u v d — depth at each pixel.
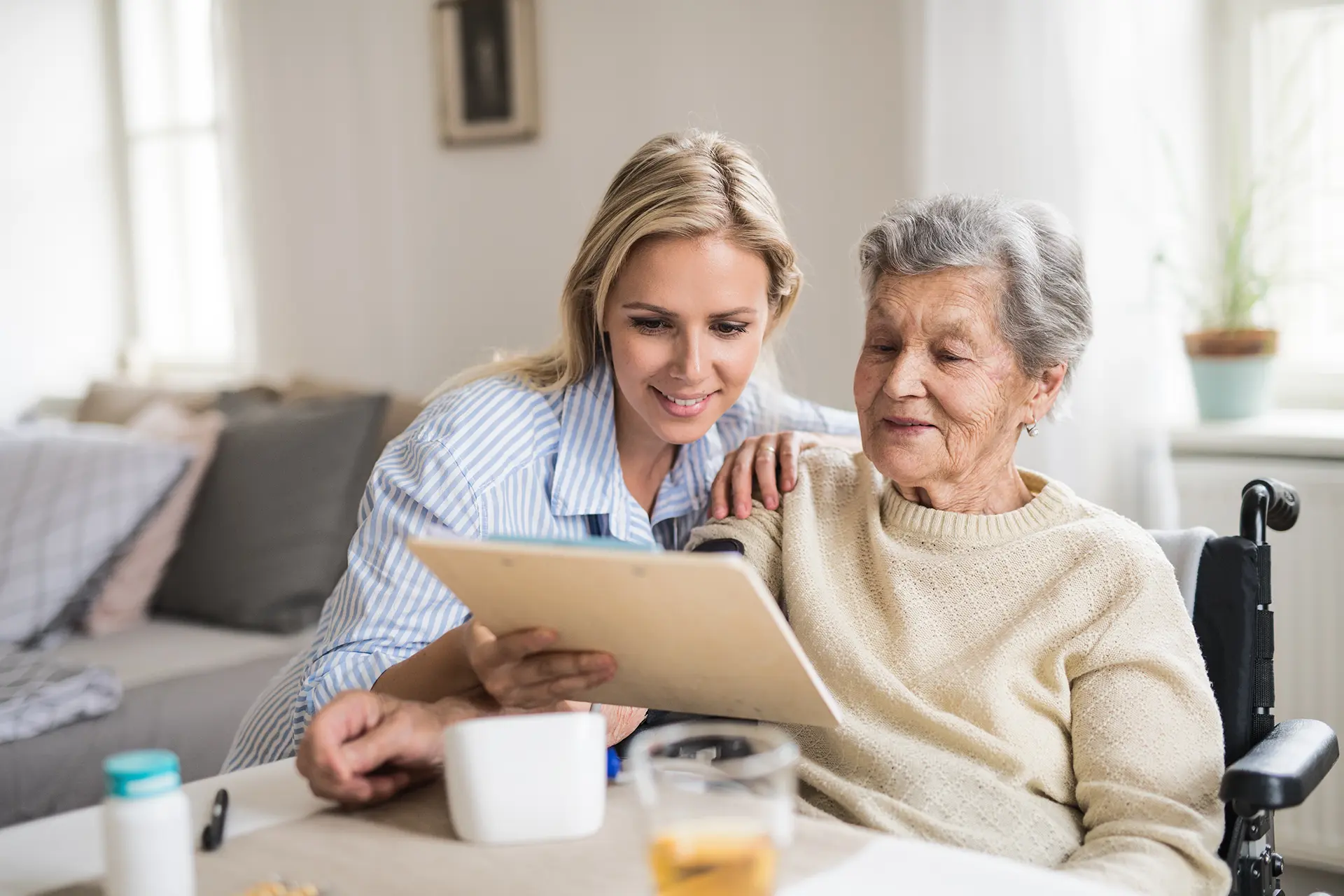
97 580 2.62
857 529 1.38
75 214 4.20
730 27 2.86
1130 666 1.19
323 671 1.27
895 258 1.27
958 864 0.80
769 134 2.82
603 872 0.80
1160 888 1.00
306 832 0.88
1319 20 2.41
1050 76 2.31
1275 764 1.05
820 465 1.46
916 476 1.28
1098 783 1.14
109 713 2.10
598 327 1.46
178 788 0.75
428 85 3.43
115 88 4.25
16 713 1.97
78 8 4.16
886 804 1.17
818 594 1.32
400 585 1.31
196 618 2.73
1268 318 2.50
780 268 1.41
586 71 3.13
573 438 1.44
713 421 1.40
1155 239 2.29
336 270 3.68
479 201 3.38
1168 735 1.14
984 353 1.25
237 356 3.94
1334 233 2.45
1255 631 1.31
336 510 2.64
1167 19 2.34
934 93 2.41
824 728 1.25
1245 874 1.17
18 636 2.49
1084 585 1.24
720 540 1.40
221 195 3.90
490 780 0.84
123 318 4.35
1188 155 2.43
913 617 1.28
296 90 3.69
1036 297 1.25
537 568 0.84
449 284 3.47
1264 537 1.35
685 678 0.94
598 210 1.40
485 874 0.80
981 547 1.29
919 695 1.25
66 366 4.20
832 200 2.73
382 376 3.63
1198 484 2.30
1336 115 2.42
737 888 0.66
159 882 0.73
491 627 0.97
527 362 1.55
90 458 2.69
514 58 3.22
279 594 2.59
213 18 3.80
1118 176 2.28
